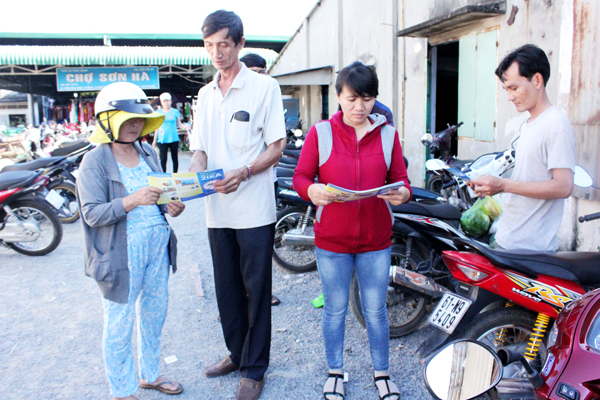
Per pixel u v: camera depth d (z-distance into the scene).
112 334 2.39
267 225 2.75
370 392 2.78
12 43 18.45
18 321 3.78
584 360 1.54
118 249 2.35
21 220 5.40
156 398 2.76
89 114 20.28
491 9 5.39
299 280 4.55
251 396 2.69
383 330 2.69
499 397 2.13
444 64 9.75
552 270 2.37
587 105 4.07
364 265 2.59
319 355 3.20
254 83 2.71
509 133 5.55
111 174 2.36
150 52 15.08
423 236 3.39
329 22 11.83
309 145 2.52
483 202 3.54
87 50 14.74
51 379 2.97
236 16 2.56
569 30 4.24
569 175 2.32
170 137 10.34
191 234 6.21
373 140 2.47
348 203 2.48
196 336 3.51
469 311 2.54
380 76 8.88
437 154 7.26
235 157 2.73
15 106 22.05
